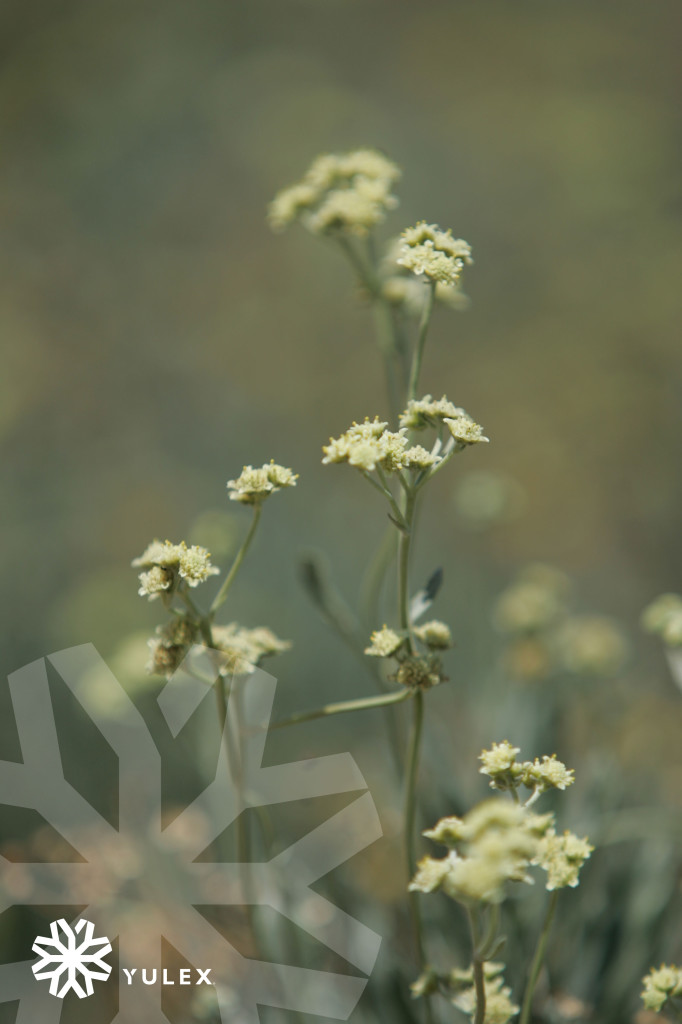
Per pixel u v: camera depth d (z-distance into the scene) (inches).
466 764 40.1
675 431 97.3
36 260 110.3
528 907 36.2
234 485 32.7
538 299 114.3
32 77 132.4
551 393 102.1
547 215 124.4
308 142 129.6
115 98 131.4
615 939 36.1
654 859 36.9
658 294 113.2
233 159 126.5
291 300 108.9
